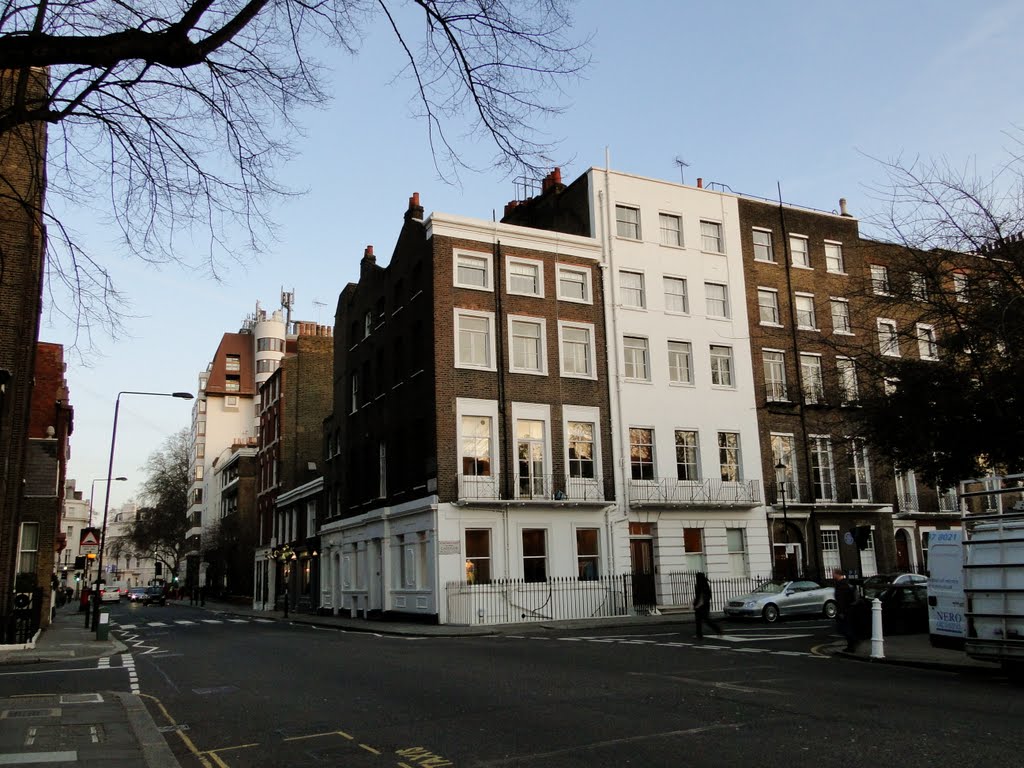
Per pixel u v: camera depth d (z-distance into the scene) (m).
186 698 11.55
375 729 8.75
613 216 34.72
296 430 50.84
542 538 30.69
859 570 36.50
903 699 10.01
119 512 156.00
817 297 38.88
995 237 17.11
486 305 31.30
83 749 7.86
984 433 18.66
